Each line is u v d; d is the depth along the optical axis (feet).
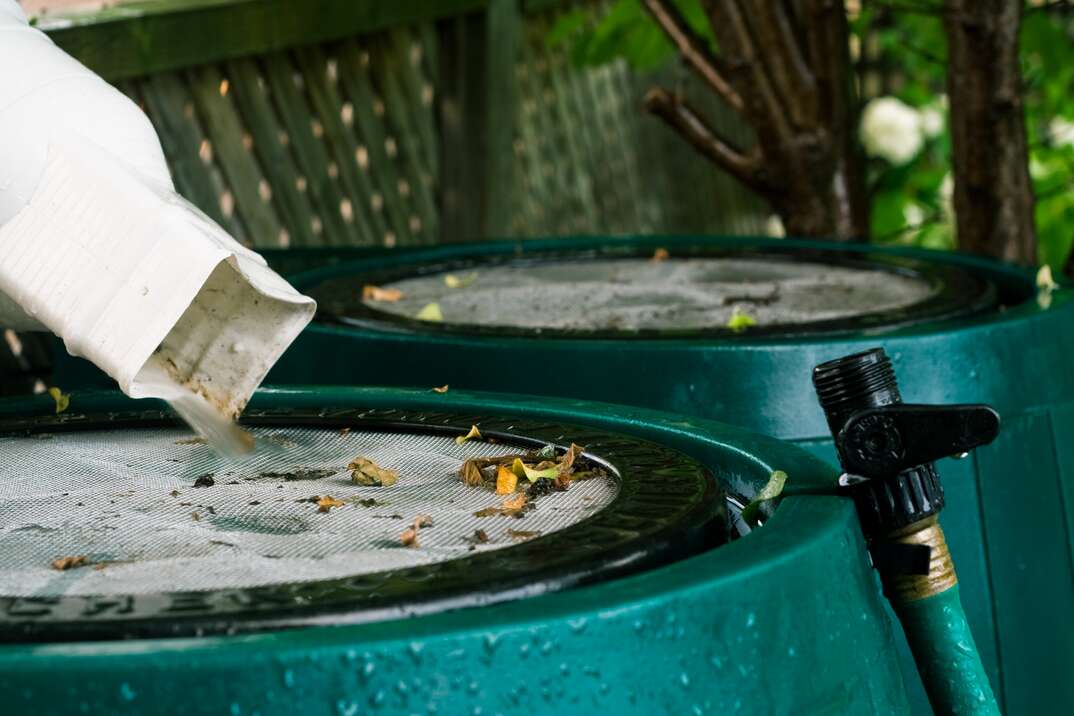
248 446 3.68
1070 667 4.73
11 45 3.74
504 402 4.20
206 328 3.66
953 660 3.65
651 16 7.74
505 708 3.16
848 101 7.13
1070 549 4.72
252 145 8.64
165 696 3.09
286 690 3.10
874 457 3.59
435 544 3.46
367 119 9.64
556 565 3.32
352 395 4.30
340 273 5.77
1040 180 9.96
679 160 14.23
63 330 3.52
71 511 3.68
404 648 3.12
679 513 3.52
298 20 8.60
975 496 4.57
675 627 3.24
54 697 3.09
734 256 6.01
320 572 3.35
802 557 3.38
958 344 4.57
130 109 3.72
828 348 4.51
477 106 10.35
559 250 6.23
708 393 4.51
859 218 7.23
